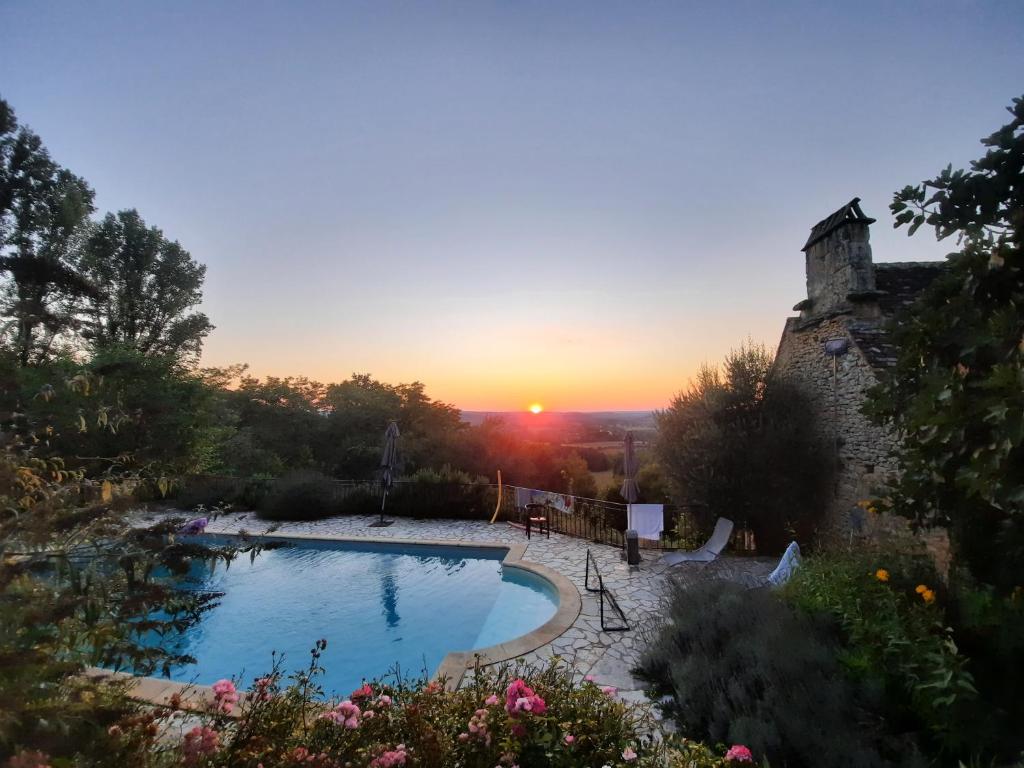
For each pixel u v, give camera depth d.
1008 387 2.08
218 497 15.18
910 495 3.27
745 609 5.04
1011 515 2.77
